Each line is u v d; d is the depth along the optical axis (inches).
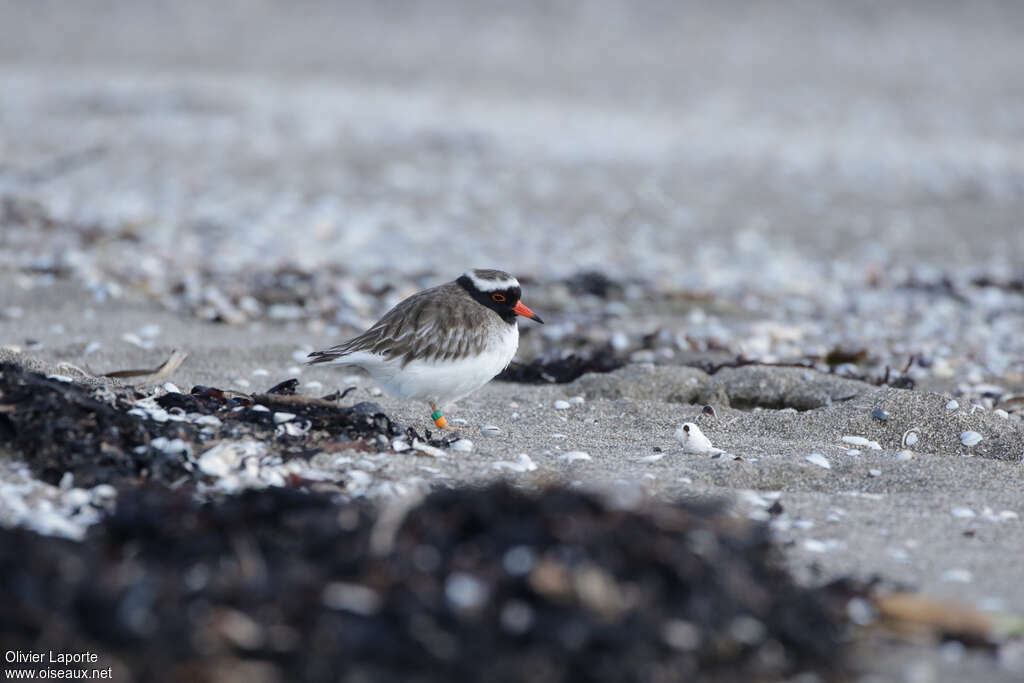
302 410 356.5
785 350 545.3
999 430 390.6
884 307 655.8
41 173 971.3
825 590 247.4
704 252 820.0
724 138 1374.3
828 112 1589.6
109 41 1955.0
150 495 268.5
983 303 671.8
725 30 2209.6
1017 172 1190.3
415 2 2359.7
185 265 662.5
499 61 1929.1
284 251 735.1
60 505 284.5
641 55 2000.5
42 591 217.0
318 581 221.6
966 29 2244.1
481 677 204.4
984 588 259.3
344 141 1228.5
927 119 1544.0
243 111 1374.3
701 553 232.7
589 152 1232.2
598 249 803.4
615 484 319.3
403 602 216.4
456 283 389.7
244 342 514.9
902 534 292.0
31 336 500.1
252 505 254.5
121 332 516.4
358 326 568.1
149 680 203.6
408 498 252.8
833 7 2385.6
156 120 1290.6
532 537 230.2
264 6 2298.2
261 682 203.2
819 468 349.1
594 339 549.3
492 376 381.7
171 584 219.6
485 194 1009.5
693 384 460.4
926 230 936.3
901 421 398.6
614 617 214.7
